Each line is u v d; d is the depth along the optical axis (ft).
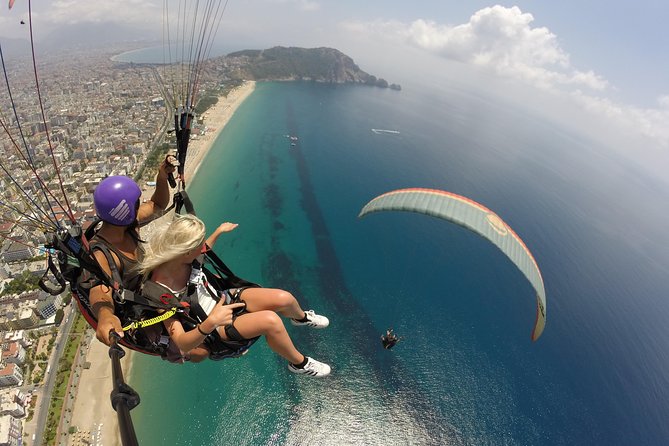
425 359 151.02
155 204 18.56
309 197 268.00
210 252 17.30
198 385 129.18
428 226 245.65
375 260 203.51
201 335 13.32
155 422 119.14
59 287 14.10
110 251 14.38
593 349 171.63
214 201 247.70
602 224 343.87
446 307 176.65
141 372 131.54
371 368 144.87
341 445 120.98
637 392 153.69
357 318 165.27
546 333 174.50
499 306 182.39
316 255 201.87
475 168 404.77
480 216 36.45
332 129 463.42
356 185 298.56
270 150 353.31
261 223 225.97
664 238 353.51
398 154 399.44
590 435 133.08
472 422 131.75
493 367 151.84
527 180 416.87
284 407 127.65
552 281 220.23
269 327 15.43
